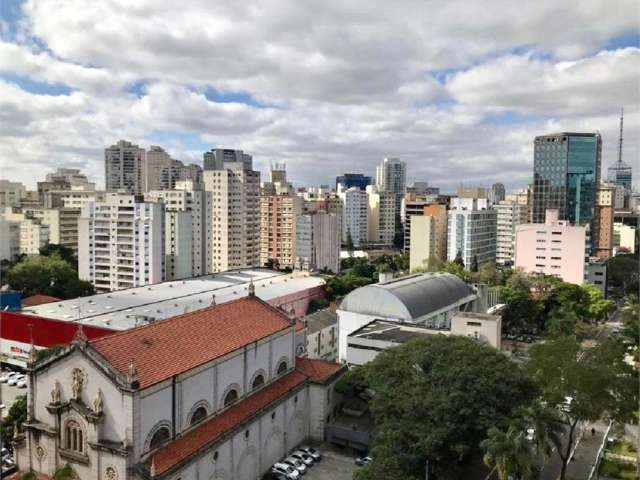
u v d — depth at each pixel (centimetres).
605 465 7350
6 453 6875
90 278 17462
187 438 5900
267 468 7069
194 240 18988
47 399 5828
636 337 10375
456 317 9619
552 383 6775
